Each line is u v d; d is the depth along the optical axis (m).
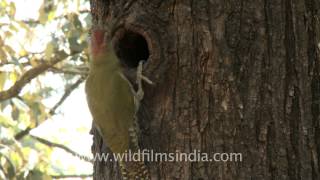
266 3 10.74
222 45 10.56
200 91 10.54
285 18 10.77
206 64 10.55
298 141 10.47
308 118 10.60
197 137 10.45
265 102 10.45
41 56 20.00
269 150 10.34
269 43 10.63
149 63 10.77
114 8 11.41
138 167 10.72
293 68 10.66
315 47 10.92
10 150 18.12
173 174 10.50
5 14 19.19
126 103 11.00
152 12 10.95
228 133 10.37
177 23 10.80
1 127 18.47
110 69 11.28
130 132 10.84
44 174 18.42
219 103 10.45
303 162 10.43
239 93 10.44
